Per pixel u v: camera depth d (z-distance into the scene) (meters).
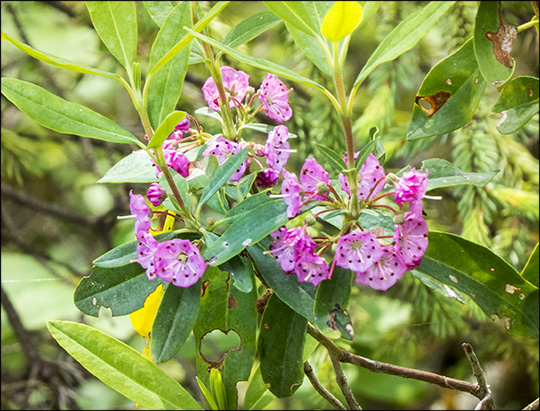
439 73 0.25
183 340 0.23
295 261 0.23
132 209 0.23
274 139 0.24
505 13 0.45
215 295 0.25
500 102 0.25
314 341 0.26
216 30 0.45
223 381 0.26
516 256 0.41
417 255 0.22
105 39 0.23
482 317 0.41
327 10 0.22
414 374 0.25
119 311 0.24
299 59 0.46
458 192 0.43
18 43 0.21
